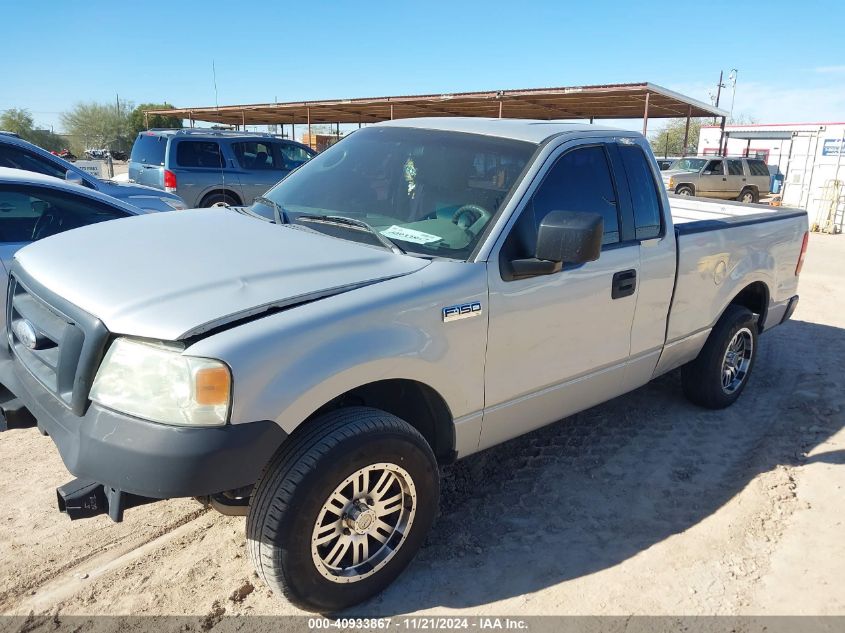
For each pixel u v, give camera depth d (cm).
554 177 332
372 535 270
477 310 288
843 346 659
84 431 230
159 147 1198
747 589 296
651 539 332
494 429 321
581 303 338
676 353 429
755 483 385
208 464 218
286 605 276
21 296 305
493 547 321
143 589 283
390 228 320
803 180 2334
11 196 459
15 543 310
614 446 430
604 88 1686
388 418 263
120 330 230
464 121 379
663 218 394
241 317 234
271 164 1266
